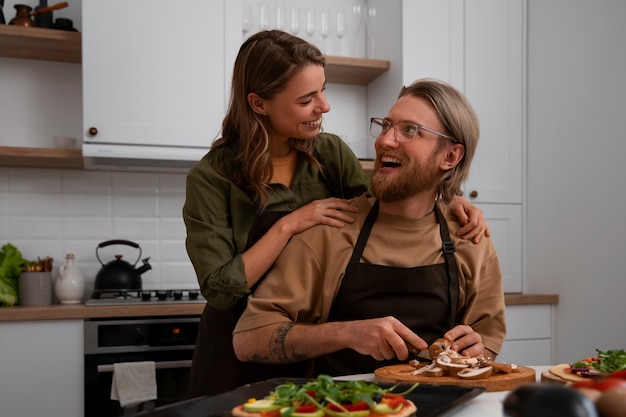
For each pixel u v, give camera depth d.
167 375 2.77
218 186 1.73
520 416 0.63
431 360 1.45
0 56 3.16
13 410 2.60
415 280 1.55
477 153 3.48
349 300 1.55
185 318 2.79
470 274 1.62
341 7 3.65
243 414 0.93
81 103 3.25
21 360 2.61
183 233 3.37
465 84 3.46
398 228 1.59
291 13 3.37
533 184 3.53
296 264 1.57
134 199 3.31
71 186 3.23
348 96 3.65
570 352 3.25
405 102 1.58
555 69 3.38
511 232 3.55
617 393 0.65
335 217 1.63
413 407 0.95
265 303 1.51
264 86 1.68
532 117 3.55
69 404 2.64
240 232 1.73
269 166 1.74
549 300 3.32
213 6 3.07
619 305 2.94
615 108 2.98
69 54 3.14
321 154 1.93
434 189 1.62
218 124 3.05
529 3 3.59
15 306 2.89
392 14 3.42
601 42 3.07
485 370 1.22
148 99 2.97
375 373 1.29
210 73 3.05
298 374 1.68
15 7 3.00
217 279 1.59
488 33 3.51
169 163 3.09
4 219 3.14
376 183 1.56
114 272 3.01
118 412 2.67
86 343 2.67
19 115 3.18
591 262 3.11
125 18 2.95
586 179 3.16
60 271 3.02
